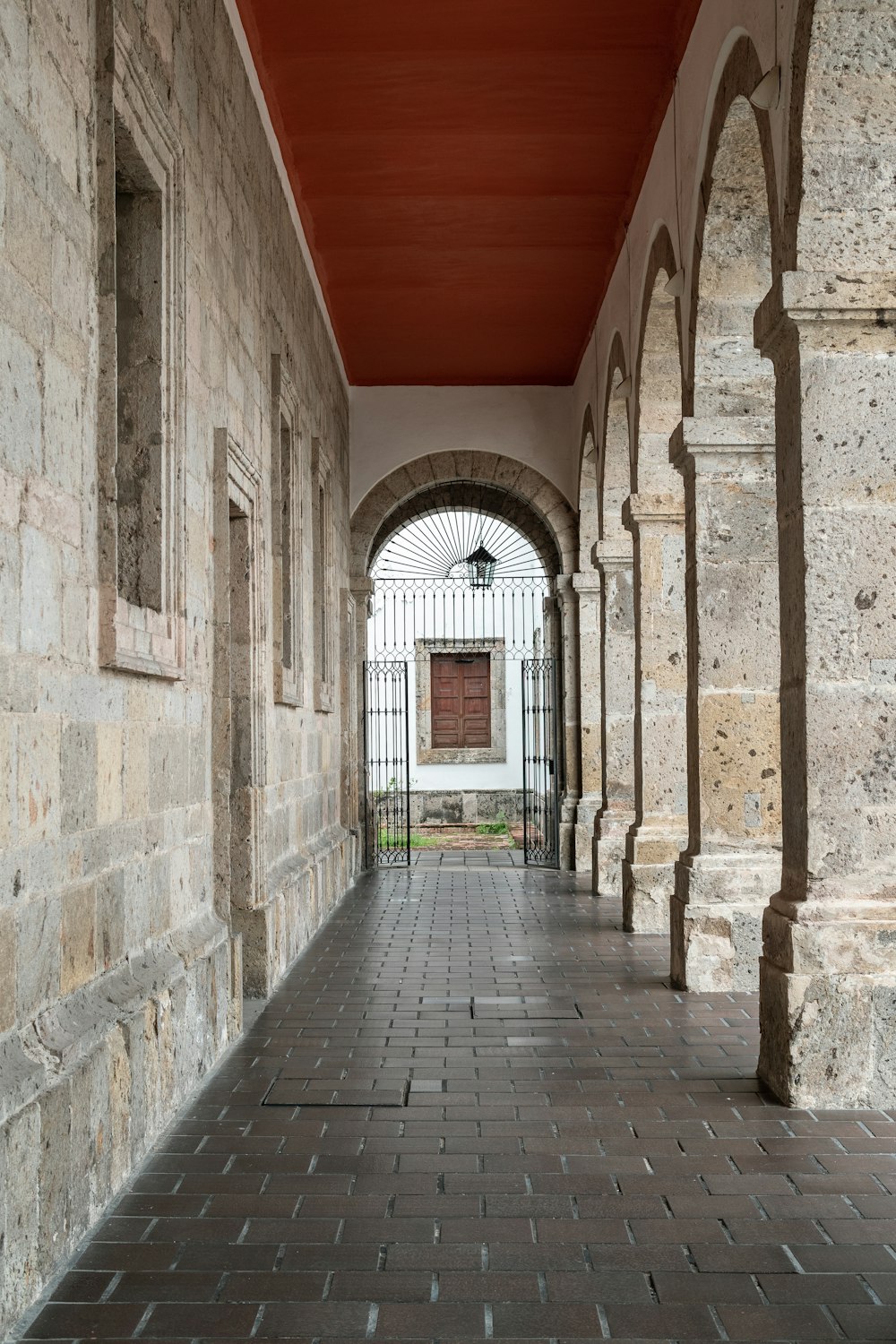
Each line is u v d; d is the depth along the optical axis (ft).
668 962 26.66
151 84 15.15
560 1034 20.04
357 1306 10.42
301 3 23.26
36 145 11.40
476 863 49.75
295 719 29.71
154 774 15.62
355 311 40.22
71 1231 11.45
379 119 27.78
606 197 32.01
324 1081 17.22
